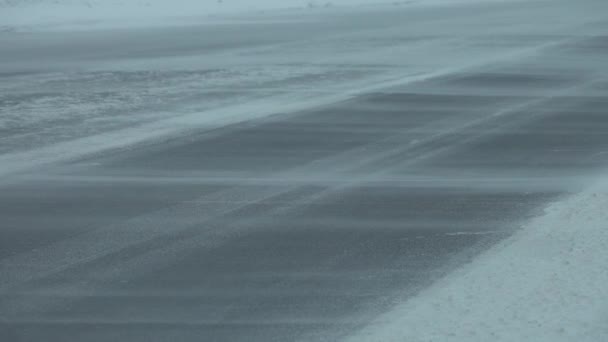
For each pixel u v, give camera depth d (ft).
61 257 32.78
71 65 91.40
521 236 33.86
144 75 82.79
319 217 37.17
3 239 35.01
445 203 38.99
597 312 26.35
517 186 41.70
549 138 52.60
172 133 55.93
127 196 41.22
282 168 46.11
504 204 38.60
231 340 25.29
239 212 38.11
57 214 38.50
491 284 28.89
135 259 32.35
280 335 25.55
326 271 30.76
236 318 26.84
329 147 51.01
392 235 34.58
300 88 73.56
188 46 107.96
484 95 69.26
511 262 30.91
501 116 60.08
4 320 26.99
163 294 28.91
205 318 26.89
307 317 26.76
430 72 82.74
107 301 28.40
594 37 111.96
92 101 68.69
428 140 52.54
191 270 31.09
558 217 36.17
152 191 41.96
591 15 146.82
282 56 95.91
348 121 59.00
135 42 114.11
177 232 35.50
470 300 27.61
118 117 61.87
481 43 107.04
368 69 84.89
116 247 33.78
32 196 41.57
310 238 34.40
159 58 96.02
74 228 36.37
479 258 31.50
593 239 33.01
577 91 70.90
